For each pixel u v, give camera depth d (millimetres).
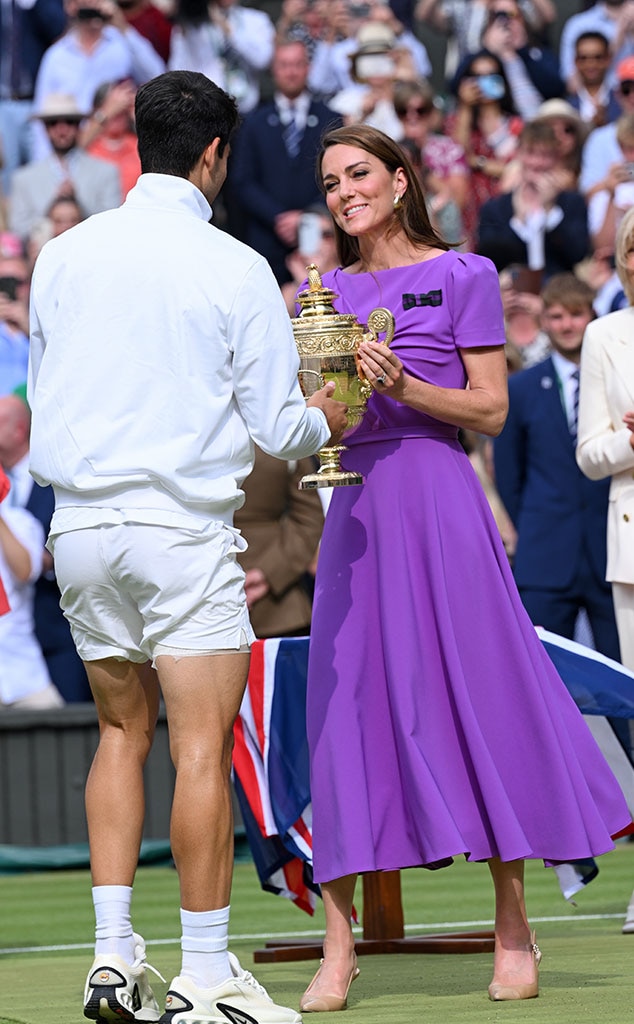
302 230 35125
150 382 10719
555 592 25672
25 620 29766
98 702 11570
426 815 12023
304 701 15609
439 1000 12578
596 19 39594
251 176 36281
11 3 40500
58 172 37594
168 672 10820
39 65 40625
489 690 12523
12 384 33062
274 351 10781
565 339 25781
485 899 21734
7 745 27969
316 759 12570
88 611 11125
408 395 12352
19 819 27953
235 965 11008
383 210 13031
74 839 28078
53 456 10891
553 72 38594
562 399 25859
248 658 11047
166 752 27578
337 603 12852
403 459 12859
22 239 37531
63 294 11016
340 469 12500
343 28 39750
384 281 13102
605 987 12891
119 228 11039
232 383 10875
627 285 18031
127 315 10781
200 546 10750
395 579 12625
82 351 10844
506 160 36000
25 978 15258
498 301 12945
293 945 16453
